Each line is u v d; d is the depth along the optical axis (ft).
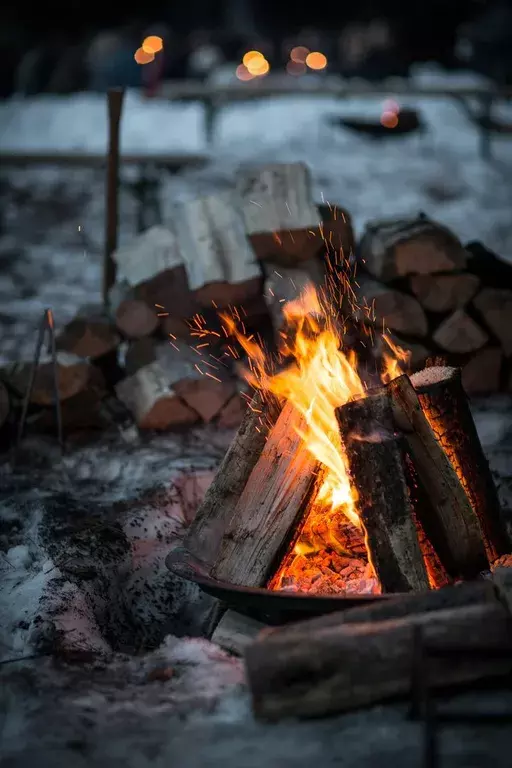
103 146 45.42
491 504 13.16
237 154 43.47
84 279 29.32
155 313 19.24
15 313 25.40
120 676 11.30
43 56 64.28
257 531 12.31
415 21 63.98
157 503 15.46
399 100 51.21
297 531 12.43
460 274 19.61
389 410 11.82
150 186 31.60
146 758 9.53
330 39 78.95
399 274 19.26
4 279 29.12
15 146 45.39
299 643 9.96
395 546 11.54
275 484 12.47
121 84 59.57
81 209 36.73
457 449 13.07
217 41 78.18
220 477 12.91
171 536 14.97
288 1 99.25
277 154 43.14
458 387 13.11
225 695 10.69
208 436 18.17
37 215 35.94
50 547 14.08
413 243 19.20
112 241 21.88
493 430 18.30
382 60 61.72
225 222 19.74
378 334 18.93
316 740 9.59
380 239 19.65
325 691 9.93
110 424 18.52
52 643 11.79
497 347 20.16
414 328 19.33
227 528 12.46
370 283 19.52
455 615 10.25
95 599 13.25
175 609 14.03
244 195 20.16
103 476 16.65
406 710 9.99
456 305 19.70
